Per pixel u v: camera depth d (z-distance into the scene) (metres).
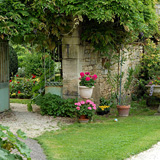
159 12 10.88
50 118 7.49
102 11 6.73
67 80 7.90
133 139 5.55
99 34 7.50
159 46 11.12
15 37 6.83
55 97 7.82
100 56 8.61
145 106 10.16
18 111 8.25
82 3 6.81
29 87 11.79
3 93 7.77
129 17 7.10
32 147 4.96
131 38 8.58
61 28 7.35
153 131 6.23
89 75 7.56
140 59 11.67
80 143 5.34
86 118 7.38
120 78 8.86
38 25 6.65
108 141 5.43
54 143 5.34
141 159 4.49
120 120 7.70
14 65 14.76
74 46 7.73
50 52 8.36
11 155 2.92
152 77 10.40
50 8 6.61
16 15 6.34
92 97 8.27
